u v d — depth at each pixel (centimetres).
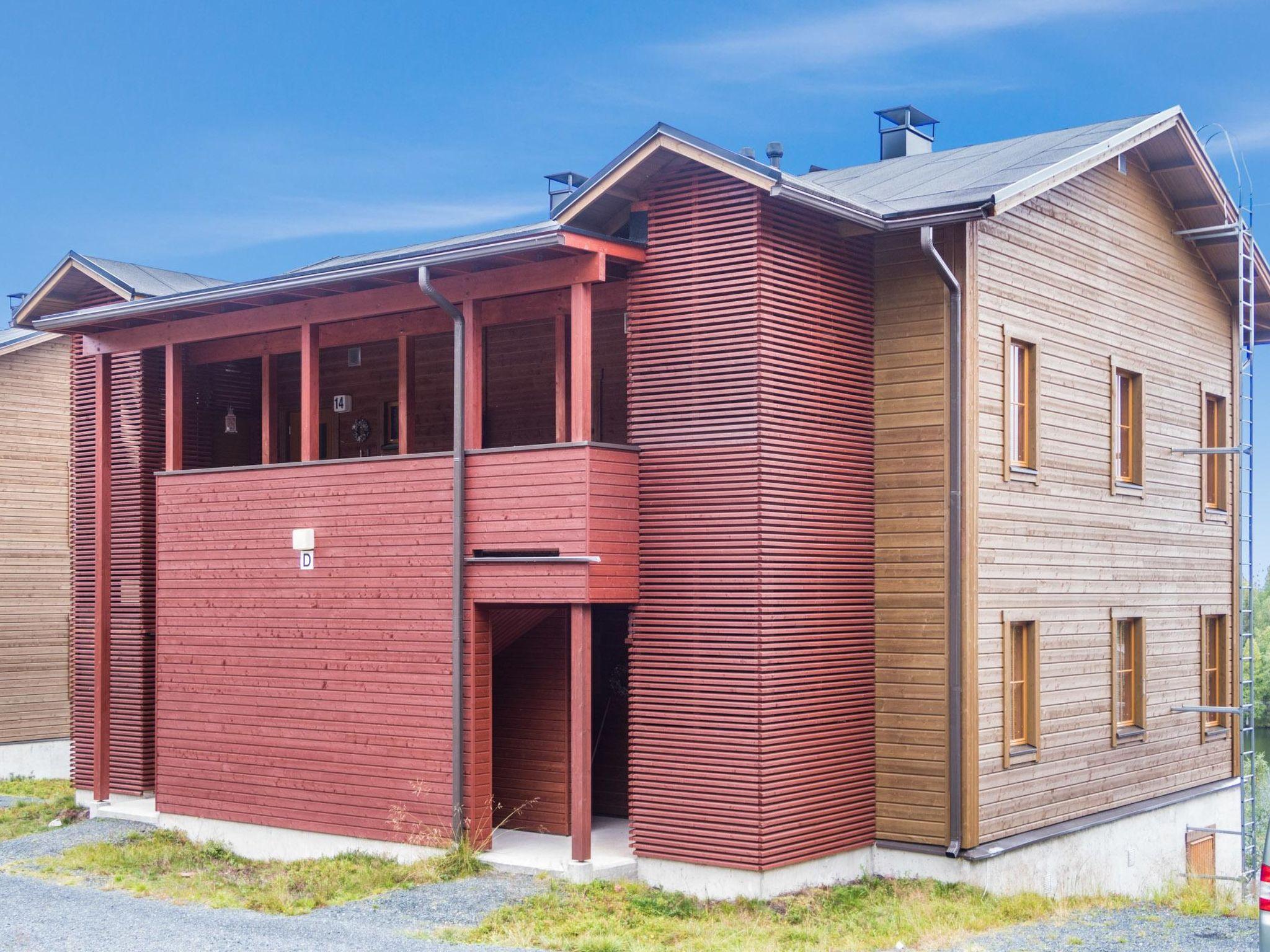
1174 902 1452
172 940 1120
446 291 1470
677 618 1347
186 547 1683
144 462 1811
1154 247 1822
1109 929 1259
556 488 1355
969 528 1395
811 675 1355
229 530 1641
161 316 1719
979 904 1323
